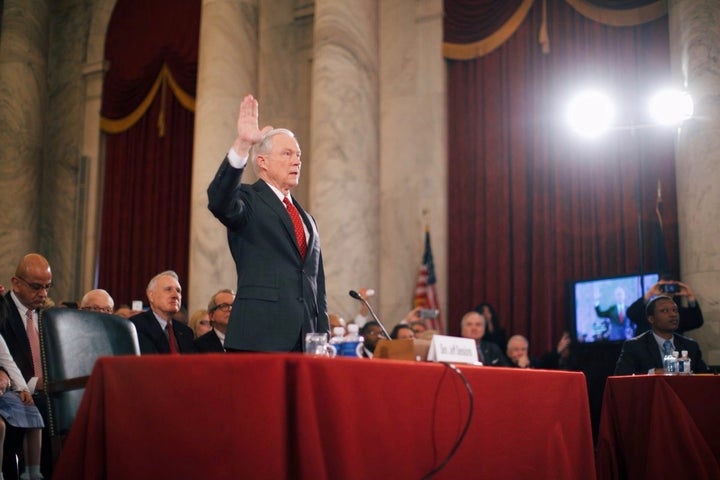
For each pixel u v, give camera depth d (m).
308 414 2.40
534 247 8.52
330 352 3.01
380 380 2.65
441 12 9.39
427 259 8.80
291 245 3.23
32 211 11.55
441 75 9.31
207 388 2.45
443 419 2.88
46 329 3.25
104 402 2.54
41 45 12.01
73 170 12.20
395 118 9.43
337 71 8.76
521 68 8.91
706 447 3.93
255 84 9.87
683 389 4.05
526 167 8.75
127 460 2.49
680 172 7.34
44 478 4.96
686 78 7.35
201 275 9.05
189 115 11.41
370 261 8.61
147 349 5.19
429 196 9.15
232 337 3.06
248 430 2.39
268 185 3.38
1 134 11.45
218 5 9.73
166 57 11.61
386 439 2.64
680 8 7.58
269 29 10.41
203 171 9.30
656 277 6.88
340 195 8.52
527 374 3.29
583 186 8.38
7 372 4.36
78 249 11.99
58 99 12.49
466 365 3.04
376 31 9.19
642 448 4.18
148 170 11.64
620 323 7.08
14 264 11.20
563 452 3.35
